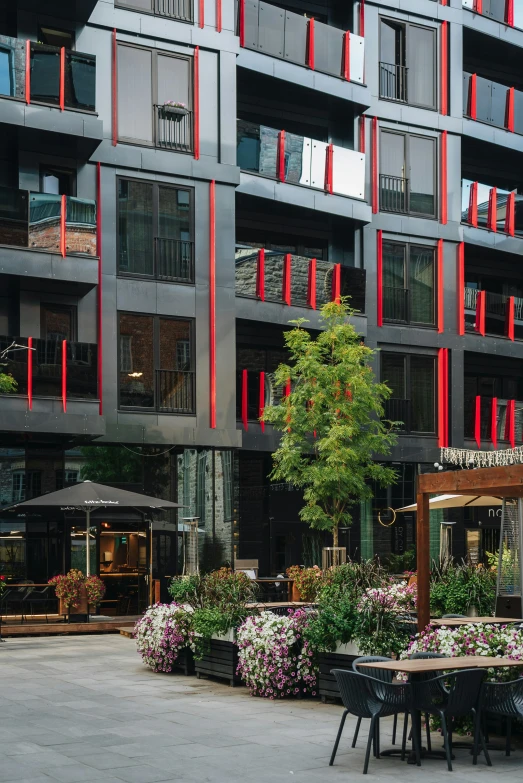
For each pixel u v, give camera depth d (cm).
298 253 3061
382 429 2730
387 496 3084
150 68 2608
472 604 1639
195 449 2639
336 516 2534
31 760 919
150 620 1553
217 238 2655
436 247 3197
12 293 2462
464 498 2059
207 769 892
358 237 3058
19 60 2338
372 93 3109
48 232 2342
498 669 1035
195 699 1284
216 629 1415
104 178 2525
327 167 2936
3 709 1198
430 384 3167
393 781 860
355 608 1239
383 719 1155
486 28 3350
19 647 1894
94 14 2533
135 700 1271
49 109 2358
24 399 2283
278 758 944
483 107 3341
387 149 3139
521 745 1014
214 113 2683
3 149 2478
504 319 3347
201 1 2684
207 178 2645
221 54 2694
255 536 2977
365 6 3109
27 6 2467
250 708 1216
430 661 980
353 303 2941
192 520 2414
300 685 1291
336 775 881
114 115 2544
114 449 2539
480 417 3250
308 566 2927
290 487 2958
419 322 3147
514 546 1730
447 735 919
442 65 3247
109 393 2477
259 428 2784
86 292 2484
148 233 2570
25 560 2403
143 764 907
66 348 2347
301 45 2905
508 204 3400
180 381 2581
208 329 2628
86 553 2311
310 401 2555
